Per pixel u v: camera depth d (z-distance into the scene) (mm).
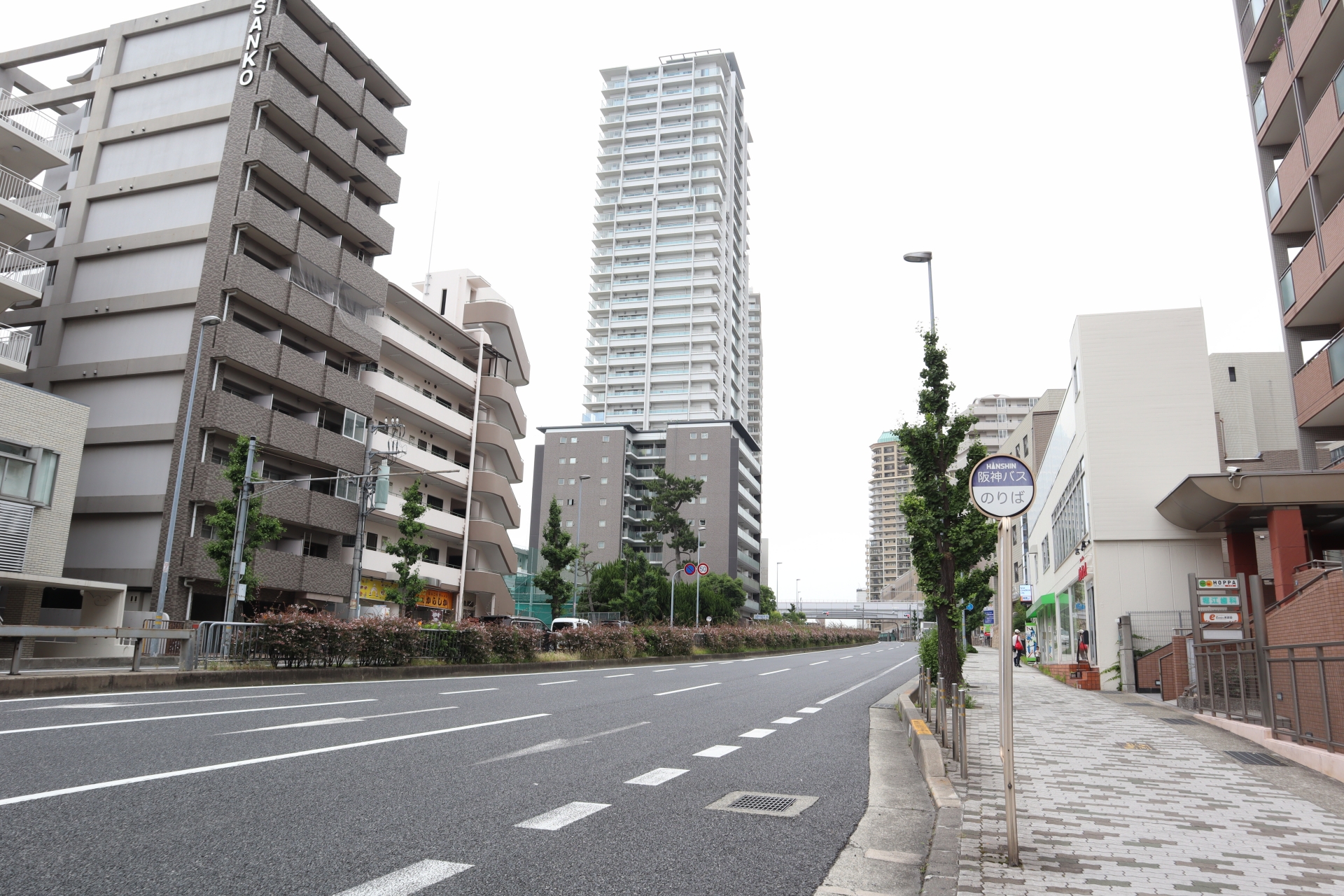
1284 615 15305
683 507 94125
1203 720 15445
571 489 95438
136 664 15539
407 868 4711
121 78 37469
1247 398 39156
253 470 27562
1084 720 15305
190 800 5973
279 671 17906
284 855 4832
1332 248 19578
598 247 121625
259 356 32906
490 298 54844
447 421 46500
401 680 19375
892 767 9516
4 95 32375
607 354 116312
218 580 30250
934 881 4973
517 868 4828
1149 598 24016
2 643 23422
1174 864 5473
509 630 26266
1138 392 25078
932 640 18344
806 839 5961
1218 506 20031
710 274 117125
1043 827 6512
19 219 29484
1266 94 23391
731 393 121438
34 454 26219
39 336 34969
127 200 35875
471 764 8062
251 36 35531
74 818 5328
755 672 28281
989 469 6039
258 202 33250
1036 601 45156
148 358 32938
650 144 122938
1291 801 7945
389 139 41906
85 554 31875
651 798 6992
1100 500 24781
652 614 58219
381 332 40781
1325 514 20094
